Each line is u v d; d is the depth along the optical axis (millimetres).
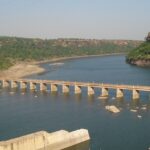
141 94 181125
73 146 107000
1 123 133375
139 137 112562
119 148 103875
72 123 130875
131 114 140500
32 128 126000
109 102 165250
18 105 166250
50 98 182000
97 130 120875
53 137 102938
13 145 94625
